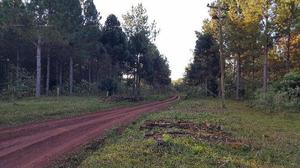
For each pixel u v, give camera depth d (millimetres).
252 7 46156
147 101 55688
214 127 23609
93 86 71875
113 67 80750
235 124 26531
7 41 60281
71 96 59688
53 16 53562
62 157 15820
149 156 15203
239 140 19828
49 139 19906
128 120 28547
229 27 52969
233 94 65500
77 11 63719
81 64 83188
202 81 72250
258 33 47781
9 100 44906
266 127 26438
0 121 25688
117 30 77562
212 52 68688
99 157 15227
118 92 71375
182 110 36062
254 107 42188
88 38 69062
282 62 59625
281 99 40156
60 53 68062
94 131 22922
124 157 14992
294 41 55562
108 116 31734
